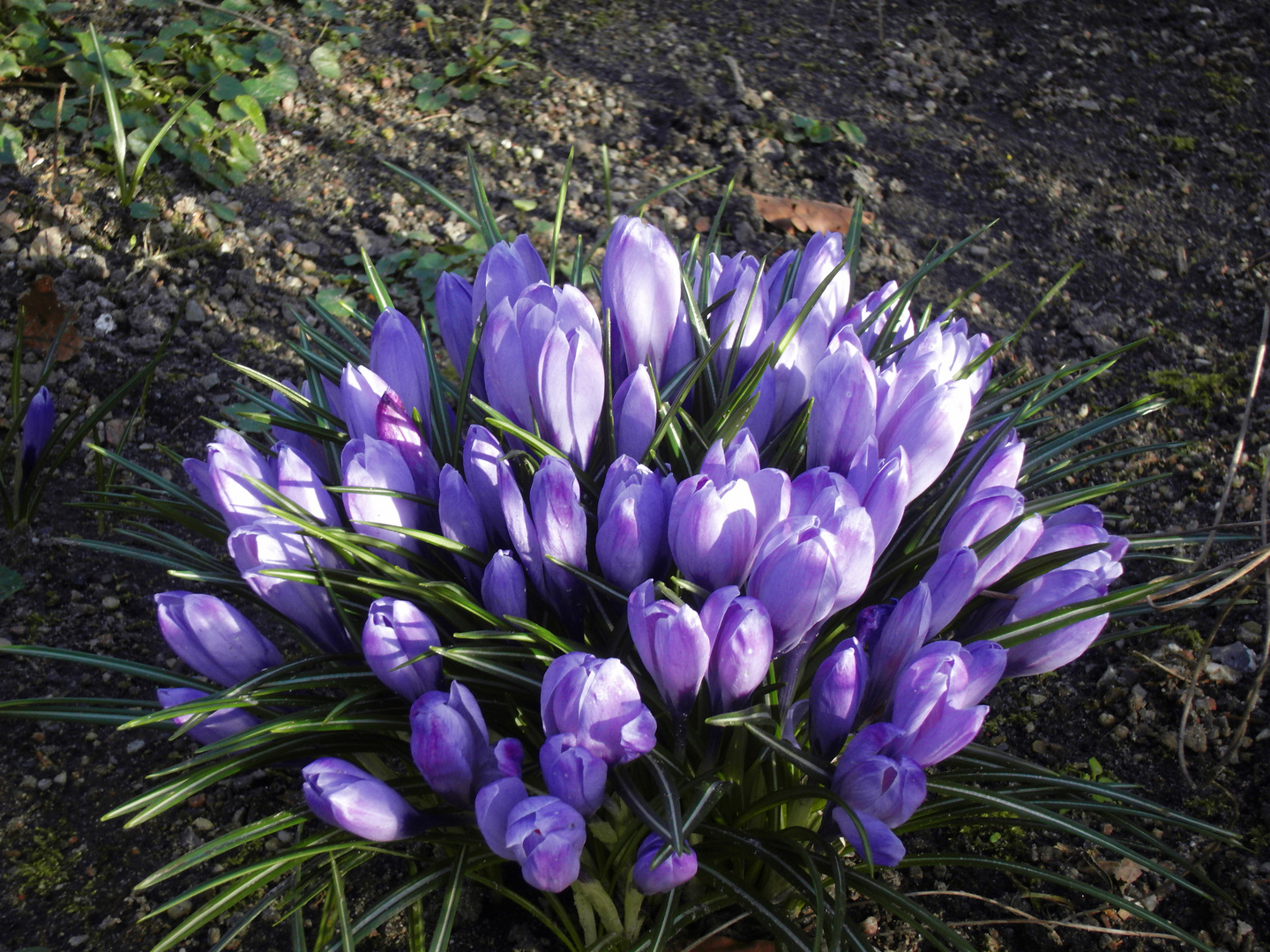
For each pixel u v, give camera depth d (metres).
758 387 0.31
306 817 0.27
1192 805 0.38
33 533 0.45
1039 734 0.41
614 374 0.32
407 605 0.26
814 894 0.24
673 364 0.33
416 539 0.30
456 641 0.29
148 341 0.53
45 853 0.36
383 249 0.59
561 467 0.26
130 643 0.42
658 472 0.29
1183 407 0.54
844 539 0.24
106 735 0.40
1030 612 0.28
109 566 0.45
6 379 0.50
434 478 0.30
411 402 0.31
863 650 0.25
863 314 0.35
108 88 0.55
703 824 0.28
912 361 0.29
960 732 0.23
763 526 0.26
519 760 0.25
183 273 0.56
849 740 0.27
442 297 0.33
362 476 0.27
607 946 0.31
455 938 0.34
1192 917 0.35
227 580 0.31
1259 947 0.34
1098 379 0.56
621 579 0.27
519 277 0.32
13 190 0.56
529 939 0.34
